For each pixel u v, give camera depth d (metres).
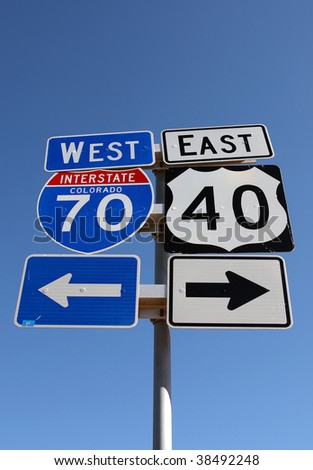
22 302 3.21
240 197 3.66
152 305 3.26
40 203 3.80
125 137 4.20
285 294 3.13
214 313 3.07
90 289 3.23
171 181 3.80
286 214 3.55
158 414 2.91
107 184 3.86
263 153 3.98
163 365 3.07
